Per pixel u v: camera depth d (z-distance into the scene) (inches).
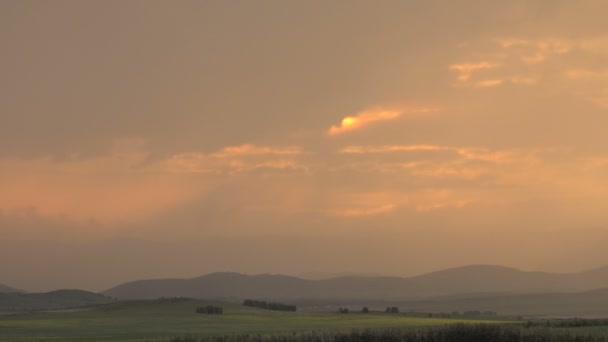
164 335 4340.6
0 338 4195.4
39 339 4099.4
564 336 3006.9
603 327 3973.9
